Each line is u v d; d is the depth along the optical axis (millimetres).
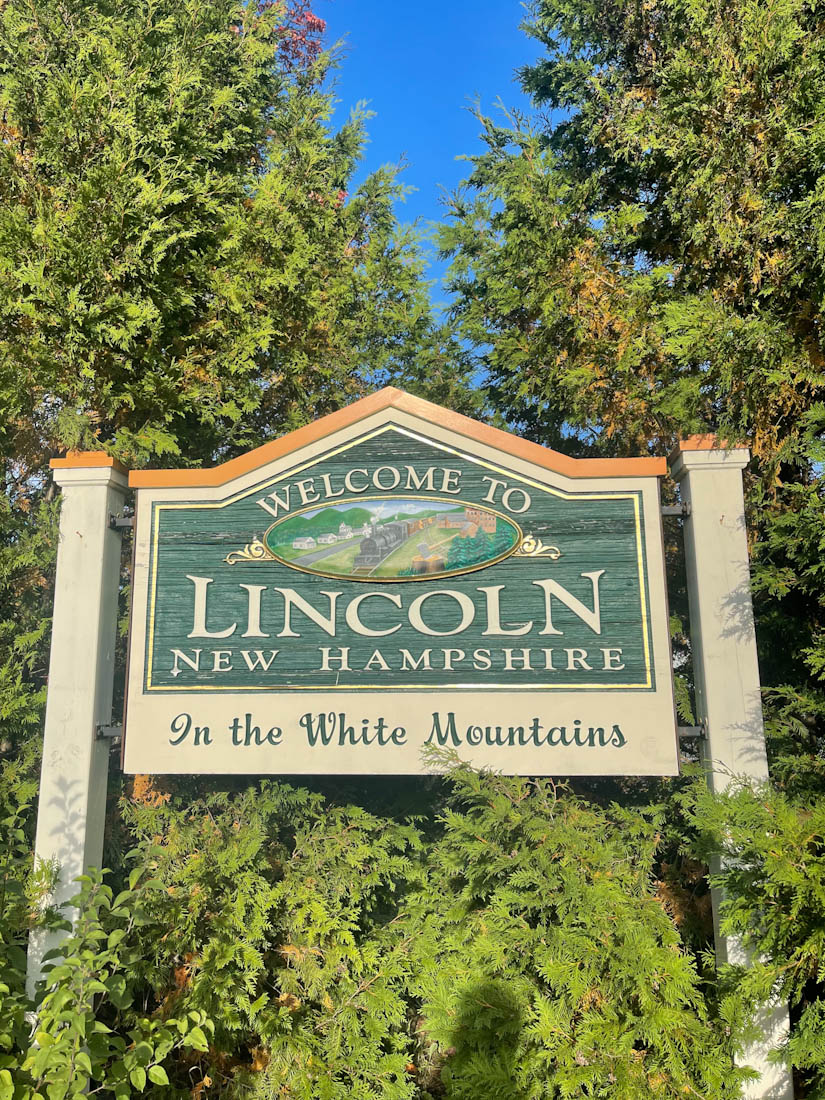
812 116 5543
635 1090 3807
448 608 4707
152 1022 3637
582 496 4758
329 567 4801
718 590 4598
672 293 6270
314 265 8047
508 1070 4035
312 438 4934
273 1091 4266
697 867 5055
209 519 4906
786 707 5176
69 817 4547
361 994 4531
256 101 8430
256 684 4699
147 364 6180
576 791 5883
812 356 5379
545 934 4250
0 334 5781
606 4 7309
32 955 4379
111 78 6336
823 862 3846
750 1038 3914
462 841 4766
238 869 4734
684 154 5898
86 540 4875
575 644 4617
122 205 5754
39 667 6555
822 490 5184
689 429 5953
